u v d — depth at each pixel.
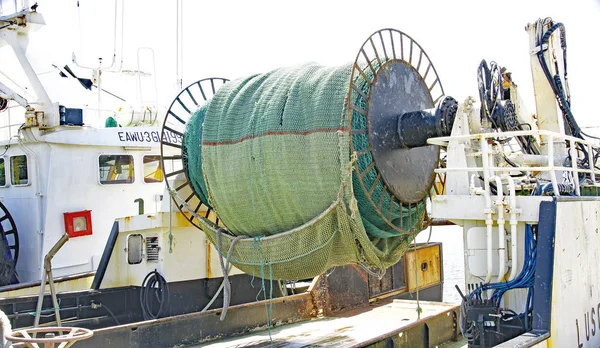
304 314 10.12
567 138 6.97
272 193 7.09
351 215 6.52
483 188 7.06
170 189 8.75
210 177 7.63
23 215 11.39
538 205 6.29
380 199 6.90
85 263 11.15
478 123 7.02
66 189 11.13
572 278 6.49
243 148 7.26
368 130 6.72
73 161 11.23
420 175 7.59
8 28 11.27
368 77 6.95
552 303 6.05
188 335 8.52
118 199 11.62
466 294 6.73
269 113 7.11
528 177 7.99
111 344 7.76
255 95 7.57
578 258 6.68
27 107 11.13
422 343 9.45
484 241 6.59
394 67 7.32
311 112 6.86
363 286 11.23
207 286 9.84
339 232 6.77
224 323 8.95
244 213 7.44
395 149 7.09
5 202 11.74
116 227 10.16
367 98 6.79
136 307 9.98
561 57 8.77
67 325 9.40
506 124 7.47
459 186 6.75
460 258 24.53
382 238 7.51
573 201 6.65
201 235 9.81
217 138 7.60
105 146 11.49
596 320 7.11
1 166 11.95
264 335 9.08
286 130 6.91
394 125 7.11
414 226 7.79
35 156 11.20
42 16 11.39
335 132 6.66
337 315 10.42
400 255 7.70
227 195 7.45
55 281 10.22
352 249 6.89
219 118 7.73
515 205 6.29
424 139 6.98
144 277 9.77
